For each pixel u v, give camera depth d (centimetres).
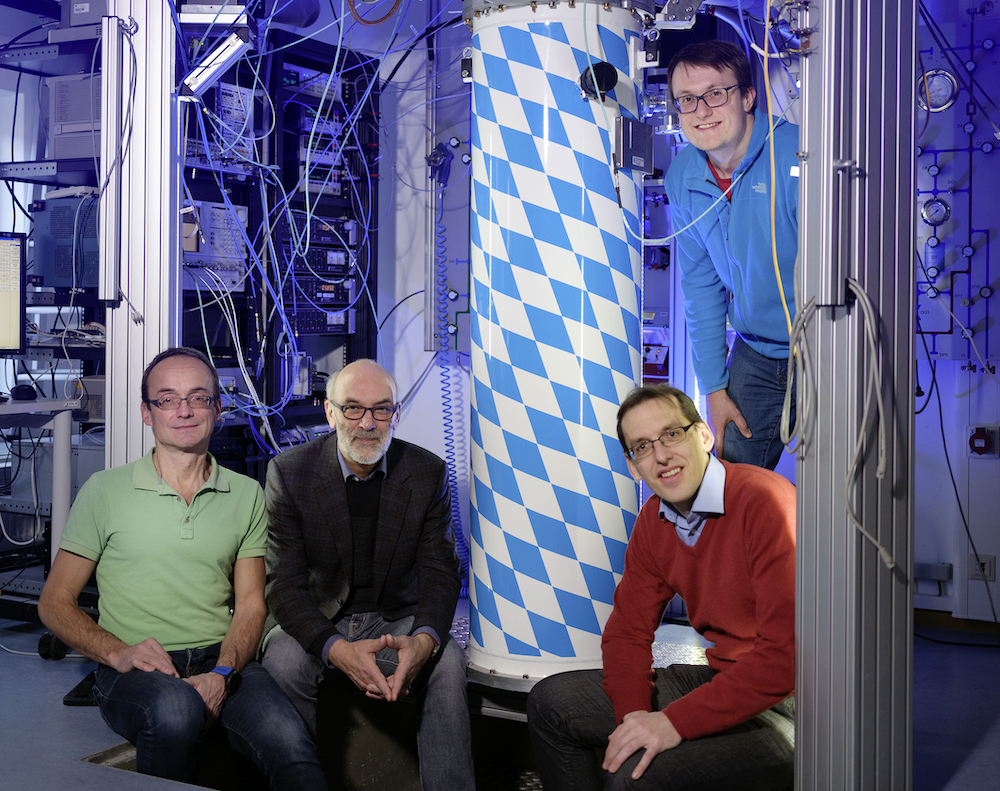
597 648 269
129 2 294
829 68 168
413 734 291
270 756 207
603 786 209
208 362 243
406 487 252
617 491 268
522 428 266
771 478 203
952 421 387
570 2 258
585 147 261
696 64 244
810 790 180
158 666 215
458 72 445
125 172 295
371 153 461
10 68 407
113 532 232
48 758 225
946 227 380
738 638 207
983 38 372
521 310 265
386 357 483
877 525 174
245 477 246
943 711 289
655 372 402
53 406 333
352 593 258
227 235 406
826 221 169
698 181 266
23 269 340
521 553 268
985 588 382
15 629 347
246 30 292
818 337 176
